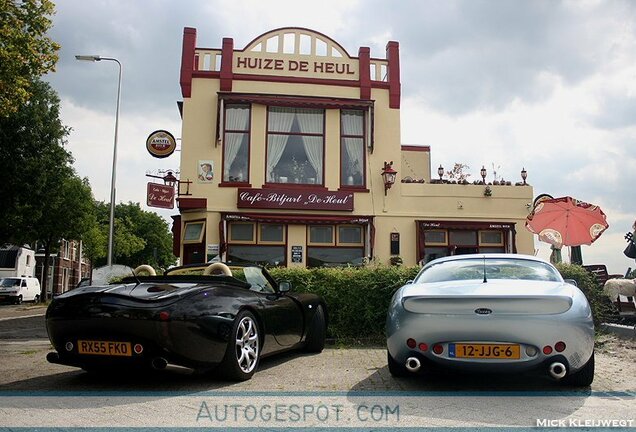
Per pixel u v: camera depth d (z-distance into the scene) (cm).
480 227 1758
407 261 1734
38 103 2855
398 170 1780
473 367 501
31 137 2808
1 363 748
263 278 772
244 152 1747
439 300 508
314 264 1706
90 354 550
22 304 3766
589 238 1339
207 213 1684
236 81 1756
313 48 1812
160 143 1742
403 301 533
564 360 497
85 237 4862
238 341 595
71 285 6512
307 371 665
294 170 1764
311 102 1758
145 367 541
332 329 946
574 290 541
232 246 1688
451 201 1775
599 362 721
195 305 550
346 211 1733
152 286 578
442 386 570
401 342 527
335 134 1781
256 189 1688
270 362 738
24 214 2980
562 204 1352
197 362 546
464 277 593
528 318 491
